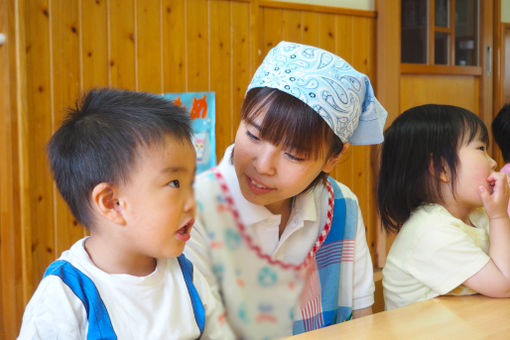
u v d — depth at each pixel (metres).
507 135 2.21
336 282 1.22
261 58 3.05
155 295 0.88
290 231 1.12
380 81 3.50
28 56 2.29
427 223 1.25
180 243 0.83
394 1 3.48
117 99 0.86
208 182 1.01
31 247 2.34
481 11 4.08
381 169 1.38
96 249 0.87
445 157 1.26
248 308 1.01
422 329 0.94
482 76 4.14
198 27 2.77
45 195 2.37
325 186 1.23
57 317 0.79
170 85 2.69
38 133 2.34
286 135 0.92
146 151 0.79
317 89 0.94
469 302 1.10
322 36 3.30
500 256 1.16
